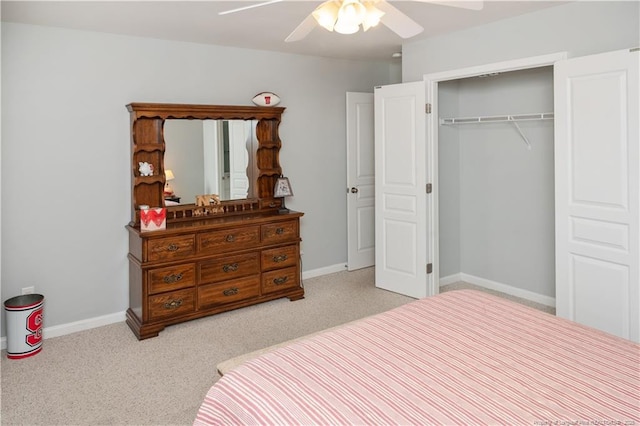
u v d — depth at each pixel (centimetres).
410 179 433
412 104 423
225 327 374
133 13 322
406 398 148
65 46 357
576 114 311
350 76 528
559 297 331
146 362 315
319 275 521
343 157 532
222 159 434
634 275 288
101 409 259
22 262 349
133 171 380
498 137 443
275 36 397
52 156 356
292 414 143
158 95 402
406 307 233
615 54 287
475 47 381
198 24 354
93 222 378
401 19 216
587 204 310
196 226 374
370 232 552
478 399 147
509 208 440
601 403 143
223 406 162
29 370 305
